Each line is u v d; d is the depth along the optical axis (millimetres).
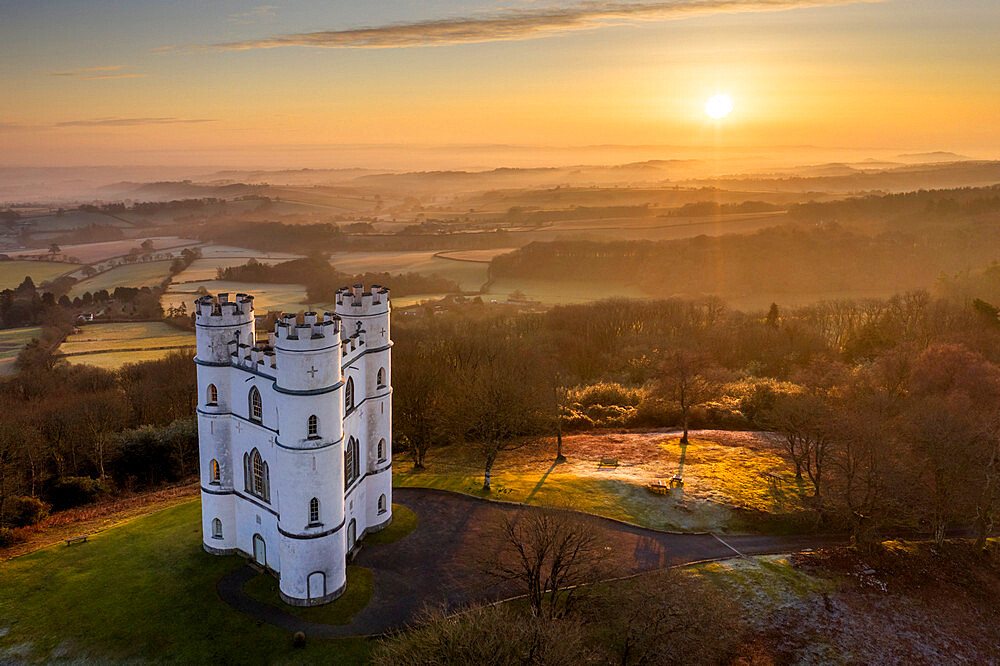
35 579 61844
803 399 89375
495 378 91688
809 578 65062
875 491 69750
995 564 69250
